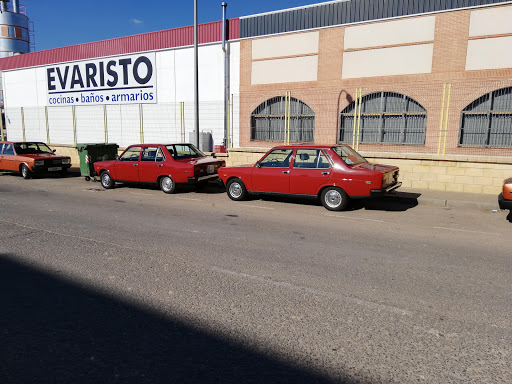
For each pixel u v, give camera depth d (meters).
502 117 11.55
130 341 2.99
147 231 6.58
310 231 6.62
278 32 14.86
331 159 8.44
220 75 16.50
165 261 4.95
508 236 6.31
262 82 15.48
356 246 5.67
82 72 20.83
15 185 13.17
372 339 3.02
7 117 25.02
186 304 3.66
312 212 8.37
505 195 7.12
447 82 12.11
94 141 21.03
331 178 8.36
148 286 4.11
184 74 17.45
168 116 18.14
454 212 8.48
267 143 15.59
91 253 5.30
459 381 2.49
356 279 4.31
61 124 22.38
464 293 3.92
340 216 7.94
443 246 5.68
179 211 8.45
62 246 5.64
